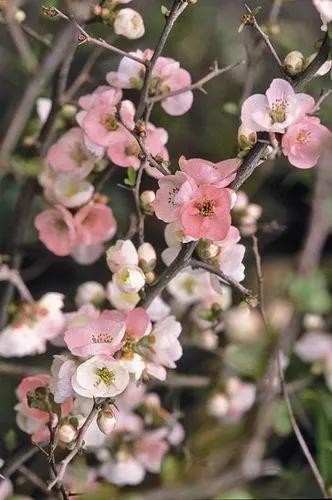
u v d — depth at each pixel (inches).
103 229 52.2
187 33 82.9
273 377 62.5
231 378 63.4
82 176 51.4
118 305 49.5
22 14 55.9
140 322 45.4
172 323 47.1
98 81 64.5
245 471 67.5
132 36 50.9
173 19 46.6
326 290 71.4
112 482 58.9
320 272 70.7
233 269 46.6
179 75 49.9
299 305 68.7
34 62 60.4
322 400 64.4
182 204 43.7
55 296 54.6
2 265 56.2
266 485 68.9
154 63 47.4
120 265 46.6
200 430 69.1
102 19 50.8
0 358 68.9
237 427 69.1
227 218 43.8
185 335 60.3
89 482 59.4
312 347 66.3
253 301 45.9
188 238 44.8
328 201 71.6
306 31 82.7
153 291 46.8
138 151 48.1
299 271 70.8
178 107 50.1
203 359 73.6
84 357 44.8
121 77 49.3
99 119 48.3
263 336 65.7
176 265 46.1
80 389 44.3
